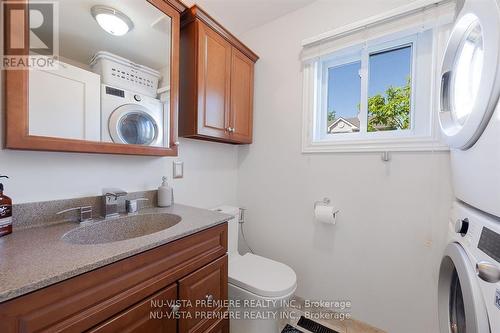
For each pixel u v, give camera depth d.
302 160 1.62
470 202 0.76
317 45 1.50
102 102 0.98
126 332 0.65
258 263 1.43
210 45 1.36
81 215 0.96
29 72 0.74
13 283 0.47
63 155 0.97
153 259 0.73
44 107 0.79
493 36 0.57
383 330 1.32
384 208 1.31
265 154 1.80
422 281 1.20
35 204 0.88
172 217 1.10
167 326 0.78
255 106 1.85
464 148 0.77
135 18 1.08
